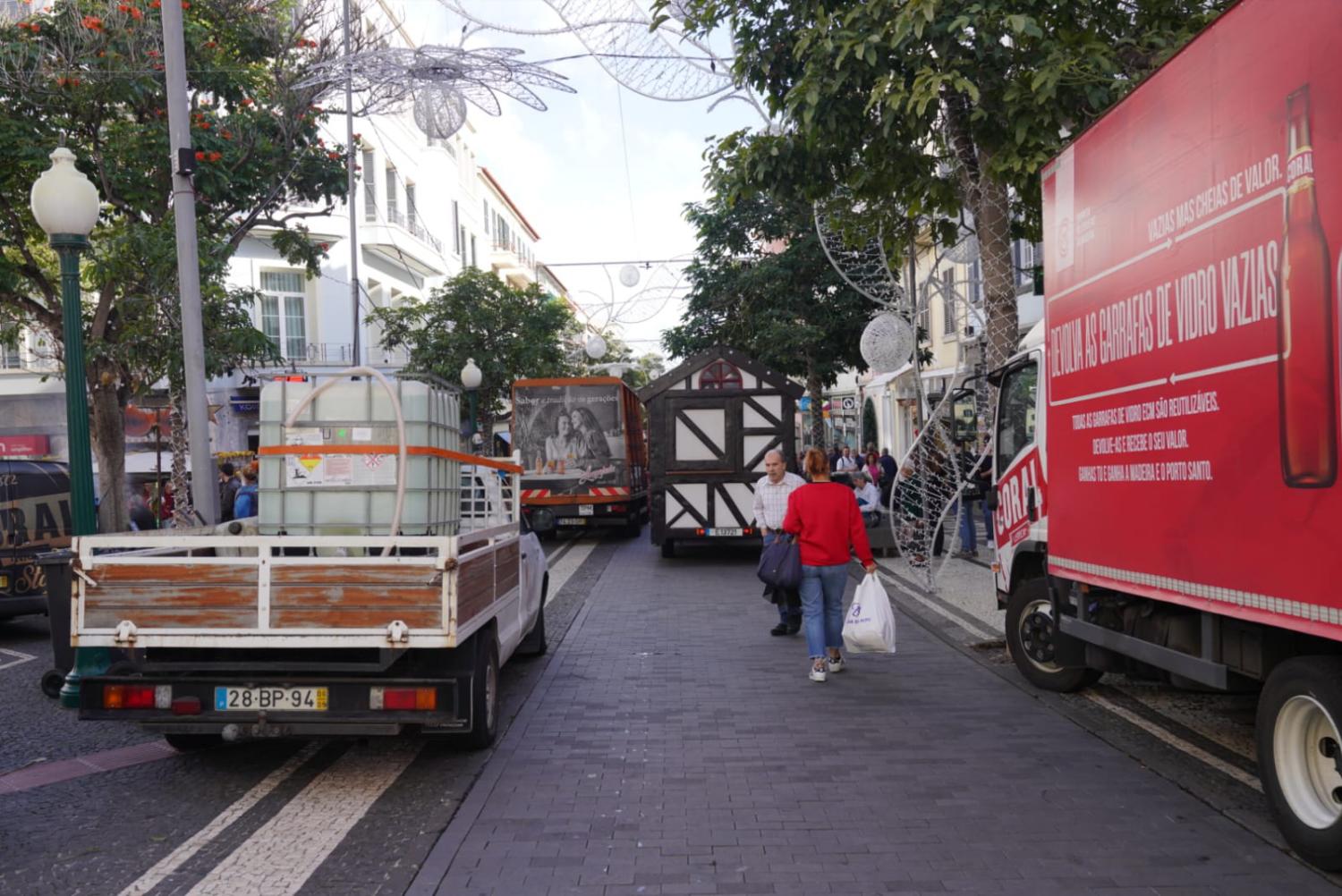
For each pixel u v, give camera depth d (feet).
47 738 23.18
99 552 19.44
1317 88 12.36
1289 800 14.57
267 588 18.12
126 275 43.93
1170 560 16.43
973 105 29.76
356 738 22.39
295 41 49.06
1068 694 25.14
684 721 23.25
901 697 25.21
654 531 57.06
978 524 71.15
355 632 18.04
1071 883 14.02
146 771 20.43
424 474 20.12
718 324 83.71
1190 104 15.49
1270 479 13.62
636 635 34.65
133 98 43.78
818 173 34.78
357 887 14.37
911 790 18.07
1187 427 15.78
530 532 30.48
